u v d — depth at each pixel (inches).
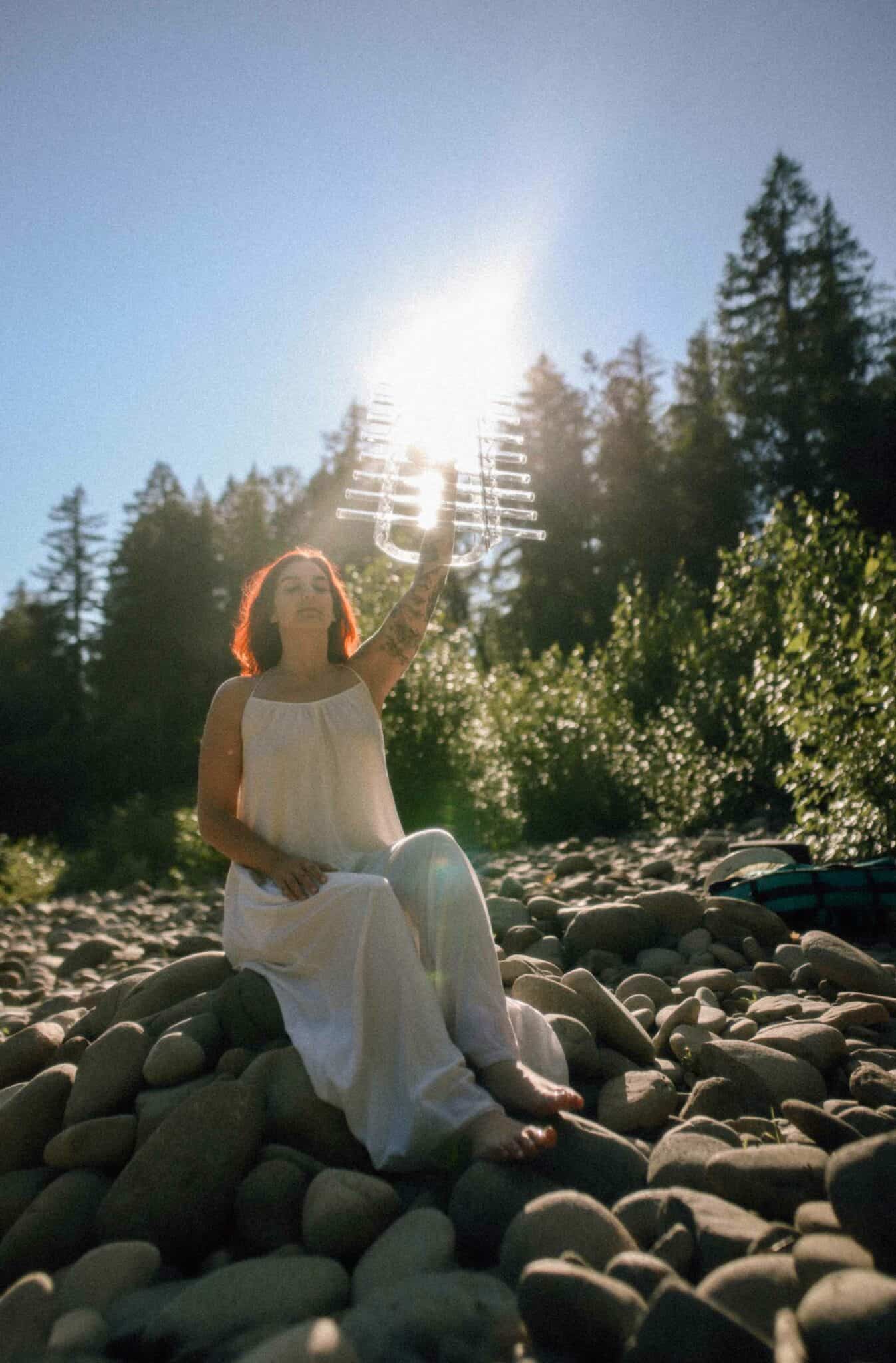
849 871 176.7
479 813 410.3
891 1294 56.1
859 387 1144.8
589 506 1451.8
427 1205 84.9
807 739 249.3
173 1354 65.9
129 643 1512.1
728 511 1232.2
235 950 114.8
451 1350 62.6
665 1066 117.6
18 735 1571.1
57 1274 79.5
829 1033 116.7
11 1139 99.2
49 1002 181.2
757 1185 79.2
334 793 116.6
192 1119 88.8
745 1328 57.2
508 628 1427.2
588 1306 61.2
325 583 124.5
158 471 1841.8
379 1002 94.7
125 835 587.2
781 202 1289.4
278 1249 81.4
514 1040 99.6
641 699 495.2
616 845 360.2
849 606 256.4
